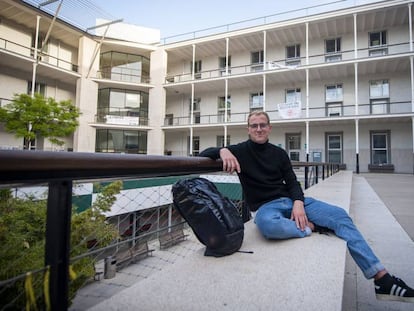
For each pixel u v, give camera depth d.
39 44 20.62
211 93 24.92
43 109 14.48
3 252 2.19
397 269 2.60
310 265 1.64
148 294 1.31
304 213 2.16
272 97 22.61
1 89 18.45
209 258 1.76
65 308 0.88
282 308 1.20
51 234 0.87
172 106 26.44
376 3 17.53
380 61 17.81
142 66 24.98
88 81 22.06
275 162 2.28
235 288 1.37
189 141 25.44
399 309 2.01
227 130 24.03
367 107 19.75
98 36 22.56
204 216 1.72
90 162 0.89
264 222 2.03
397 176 14.61
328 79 21.00
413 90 16.94
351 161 19.78
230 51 24.27
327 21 19.27
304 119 19.34
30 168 0.71
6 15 18.48
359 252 1.89
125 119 23.14
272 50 22.75
